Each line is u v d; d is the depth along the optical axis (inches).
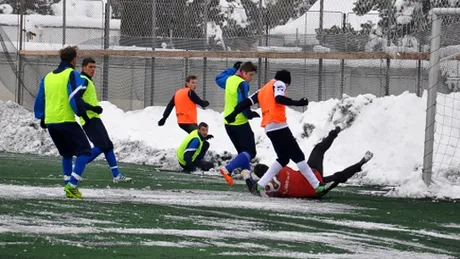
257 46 1460.4
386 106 1034.1
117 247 442.0
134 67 1563.7
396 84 1353.3
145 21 1624.0
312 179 738.2
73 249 428.1
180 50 1536.7
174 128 1348.4
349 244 492.1
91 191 742.5
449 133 966.4
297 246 474.0
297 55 1382.9
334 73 1391.5
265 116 733.9
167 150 1157.1
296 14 1507.1
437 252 478.0
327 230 548.4
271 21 1480.1
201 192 770.2
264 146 1139.9
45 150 1246.3
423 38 1331.2
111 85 1569.9
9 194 685.3
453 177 858.8
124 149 1190.9
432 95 807.7
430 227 585.6
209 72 1504.7
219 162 1064.2
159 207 633.6
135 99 1563.7
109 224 528.4
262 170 765.3
